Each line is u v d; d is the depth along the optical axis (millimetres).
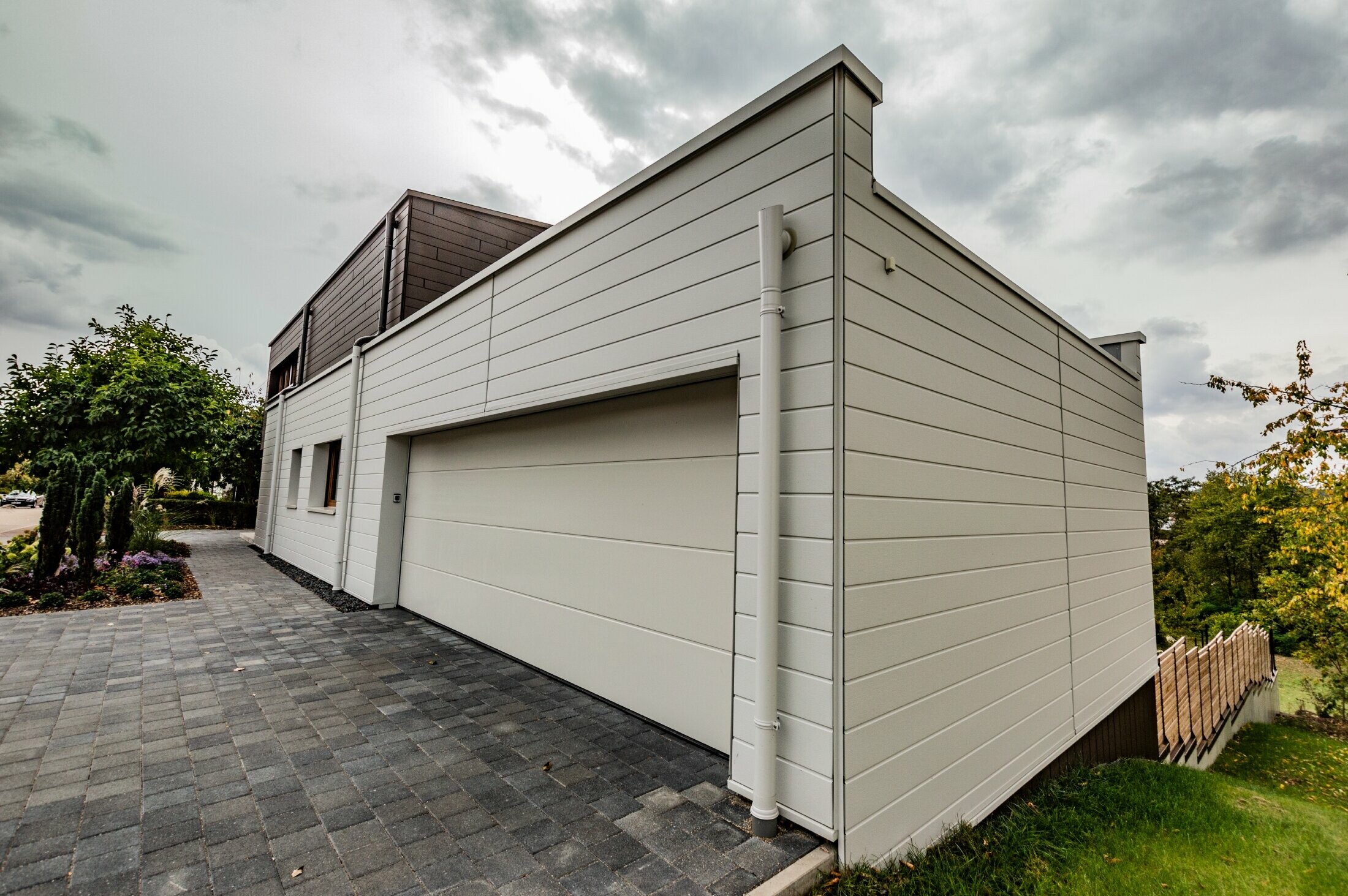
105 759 2574
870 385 2189
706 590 2852
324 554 7781
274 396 12766
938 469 2621
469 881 1755
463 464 5234
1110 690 4535
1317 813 3865
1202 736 6703
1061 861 2412
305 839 1967
